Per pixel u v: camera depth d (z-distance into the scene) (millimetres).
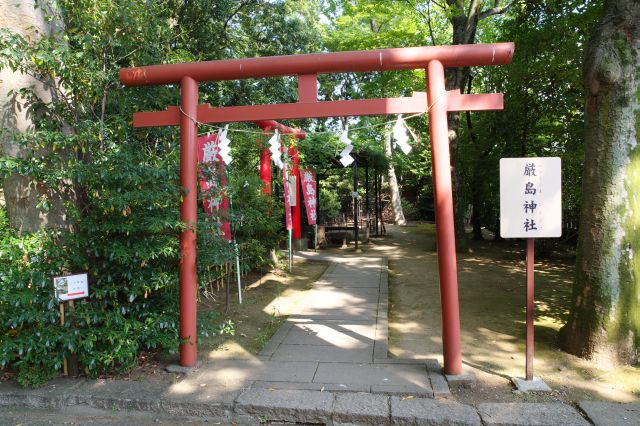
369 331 5430
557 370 4156
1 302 3721
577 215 11359
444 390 3678
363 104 4148
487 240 14945
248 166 9508
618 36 4160
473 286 7914
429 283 8352
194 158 4312
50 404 3740
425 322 5934
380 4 12906
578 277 4480
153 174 3965
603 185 4238
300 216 13523
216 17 10719
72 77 4023
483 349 4758
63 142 3902
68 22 4430
